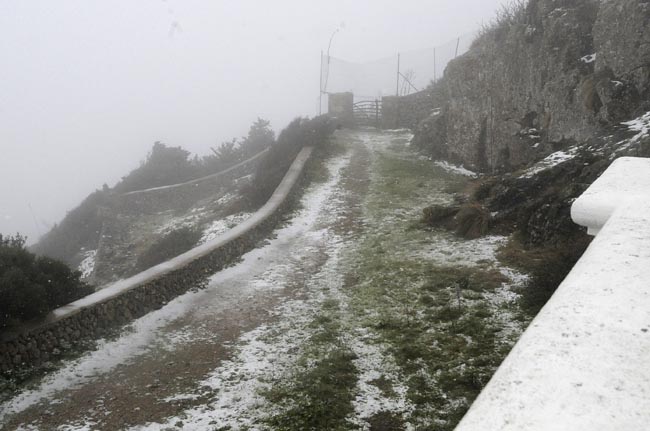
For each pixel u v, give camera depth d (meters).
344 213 14.37
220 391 6.29
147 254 15.24
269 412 5.71
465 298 8.03
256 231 12.62
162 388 6.44
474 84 18.47
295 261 11.33
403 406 5.66
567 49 12.91
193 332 8.20
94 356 7.33
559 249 8.61
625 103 10.55
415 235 11.76
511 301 7.64
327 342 7.44
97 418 5.76
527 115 14.80
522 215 10.12
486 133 17.30
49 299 7.86
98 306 8.04
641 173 2.06
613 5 11.41
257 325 8.32
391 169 18.88
